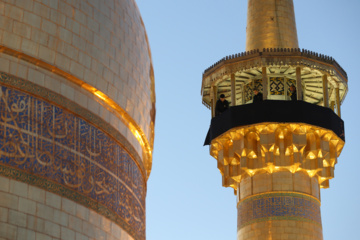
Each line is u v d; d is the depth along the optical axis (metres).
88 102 24.45
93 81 24.67
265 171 38.31
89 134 24.08
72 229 22.20
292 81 40.03
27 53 22.59
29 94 22.33
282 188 37.84
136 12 28.80
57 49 23.56
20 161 21.34
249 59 39.03
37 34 23.08
